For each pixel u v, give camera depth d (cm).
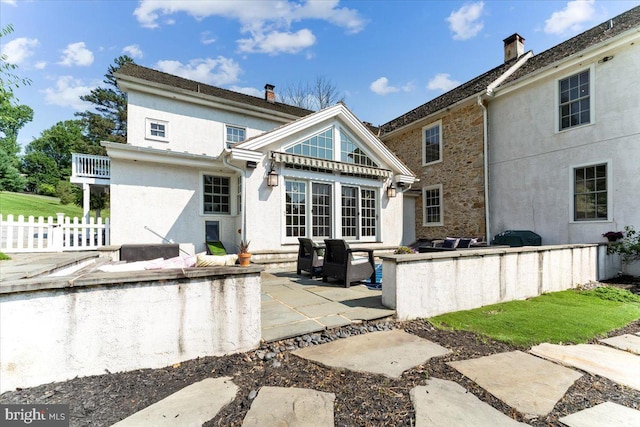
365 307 530
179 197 1159
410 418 242
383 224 1308
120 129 3472
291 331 414
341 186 1202
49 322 276
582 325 488
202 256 508
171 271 334
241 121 1535
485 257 614
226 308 358
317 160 1095
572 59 1073
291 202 1084
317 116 1102
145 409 248
